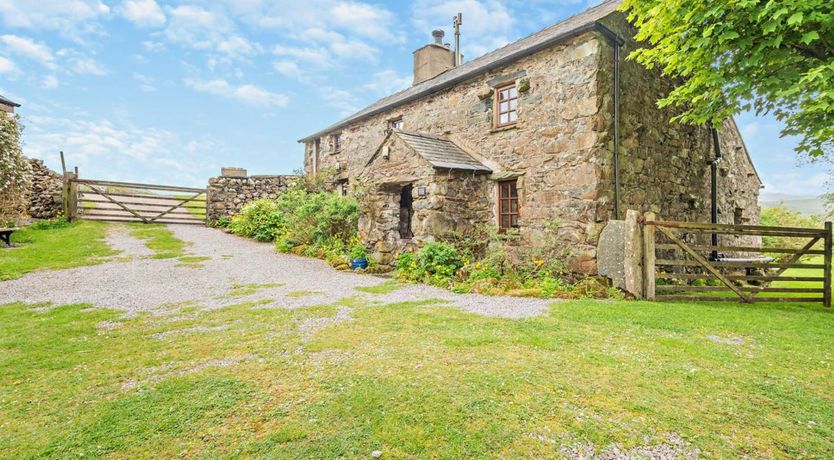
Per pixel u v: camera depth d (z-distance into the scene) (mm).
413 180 9180
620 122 8352
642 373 3301
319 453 2223
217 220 16828
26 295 6562
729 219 12719
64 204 14305
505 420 2568
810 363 3535
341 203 11047
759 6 5160
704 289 6695
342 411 2680
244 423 2561
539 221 8742
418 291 7184
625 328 4637
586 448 2295
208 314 5391
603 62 7910
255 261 10359
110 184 15289
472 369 3379
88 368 3520
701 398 2883
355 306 5840
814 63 5629
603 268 7188
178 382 3174
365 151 14797
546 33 10930
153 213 17891
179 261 9984
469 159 10023
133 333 4555
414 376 3240
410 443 2305
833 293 8477
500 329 4566
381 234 10023
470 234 9312
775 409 2736
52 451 2262
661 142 9547
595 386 3062
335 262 9898
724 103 6613
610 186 7988
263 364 3568
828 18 4625
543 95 8727
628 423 2555
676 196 9961
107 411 2713
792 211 20969
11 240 10852
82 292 6812
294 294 6781
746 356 3711
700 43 5539
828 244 6730
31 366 3555
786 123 6457
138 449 2279
